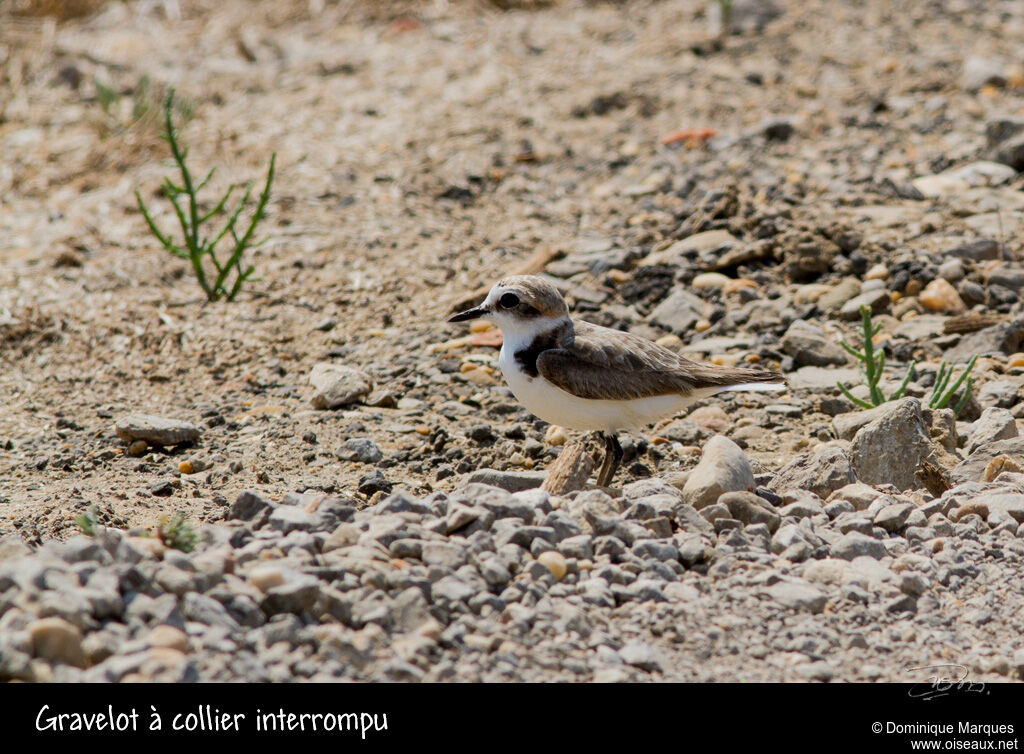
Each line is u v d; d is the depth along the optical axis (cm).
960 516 852
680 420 1127
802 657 673
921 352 1240
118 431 1078
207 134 1948
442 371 1238
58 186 1780
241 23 2562
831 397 1145
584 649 664
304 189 1720
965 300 1334
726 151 1800
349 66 2259
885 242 1438
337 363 1272
